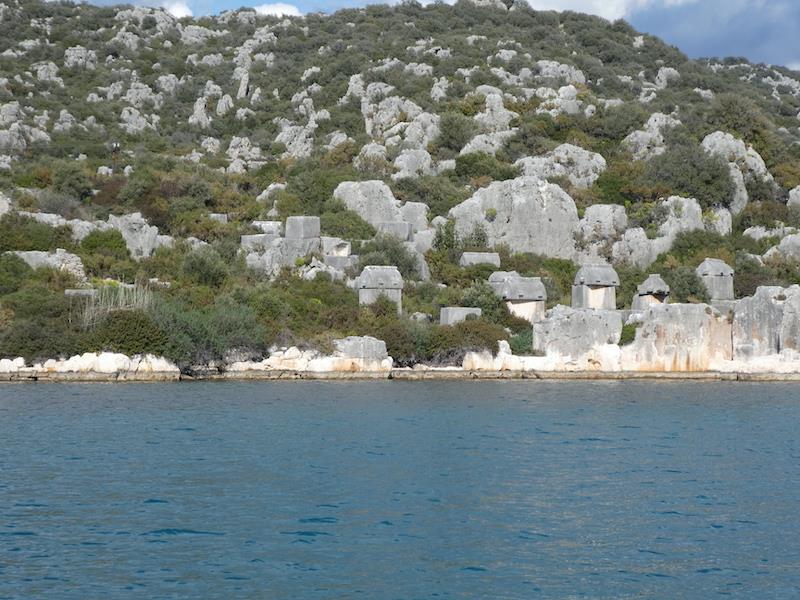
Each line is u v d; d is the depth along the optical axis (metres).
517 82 186.25
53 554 40.59
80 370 98.19
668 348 108.62
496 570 39.38
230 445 63.78
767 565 40.25
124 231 125.50
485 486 52.78
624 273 131.38
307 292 114.50
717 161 151.00
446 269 127.69
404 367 106.31
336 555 40.97
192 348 101.19
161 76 198.12
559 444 65.94
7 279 110.88
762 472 57.34
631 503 49.59
